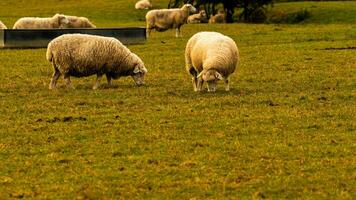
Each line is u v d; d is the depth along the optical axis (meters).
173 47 51.50
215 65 30.14
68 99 30.28
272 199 18.06
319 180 19.38
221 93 31.33
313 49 47.94
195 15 83.69
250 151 22.11
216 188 18.84
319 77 36.03
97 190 18.75
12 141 23.45
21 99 30.50
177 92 31.83
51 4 102.81
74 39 31.58
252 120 26.05
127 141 23.38
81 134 24.30
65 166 20.81
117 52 32.19
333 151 22.03
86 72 32.03
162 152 22.09
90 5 99.88
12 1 106.44
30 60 43.88
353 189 18.70
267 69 39.25
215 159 21.31
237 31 64.94
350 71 37.81
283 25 73.44
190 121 25.98
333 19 80.50
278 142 23.09
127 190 18.77
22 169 20.56
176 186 19.02
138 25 76.25
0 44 50.91
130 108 28.36
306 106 28.59
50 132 24.62
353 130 24.70
